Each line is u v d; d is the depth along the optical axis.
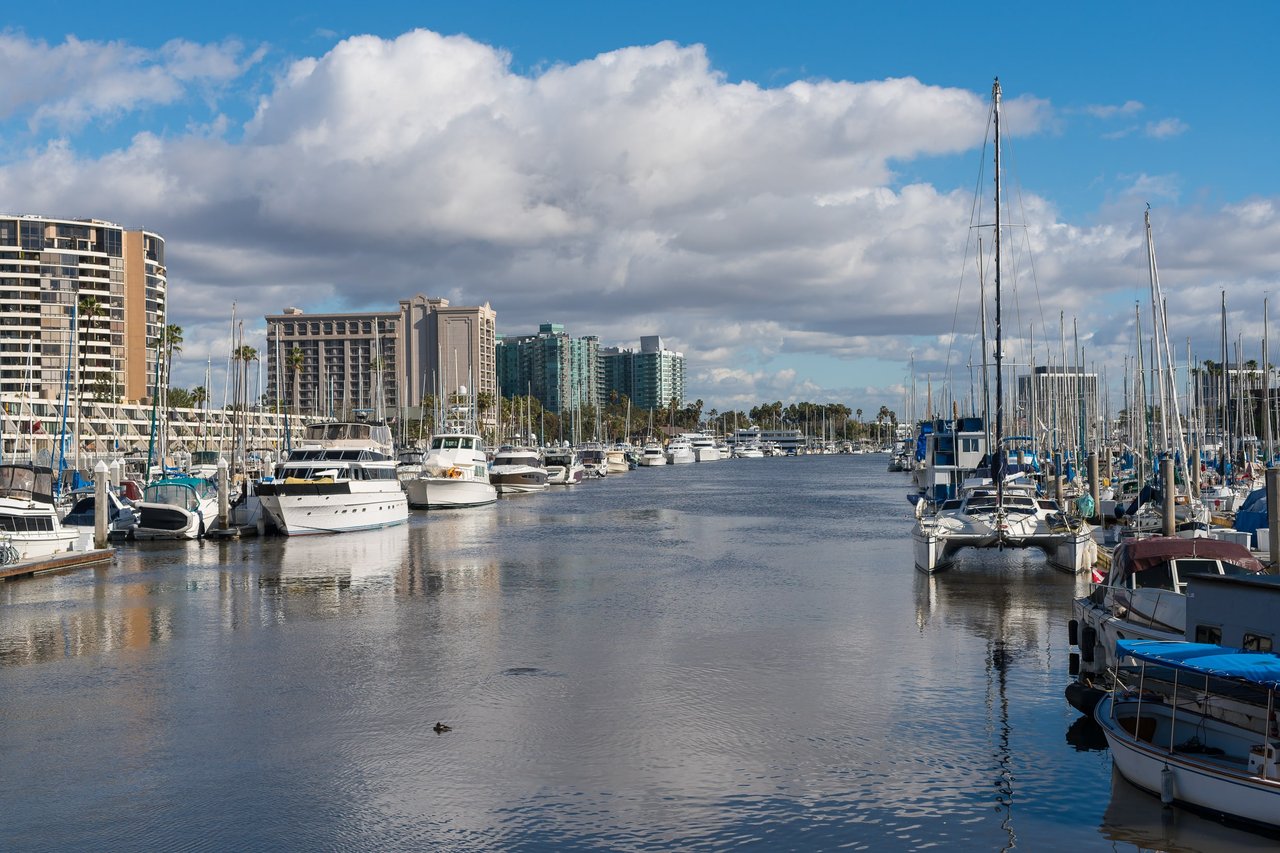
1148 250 49.84
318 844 15.72
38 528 46.25
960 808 16.75
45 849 15.62
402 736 20.62
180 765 19.09
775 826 16.19
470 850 15.47
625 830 16.11
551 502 95.19
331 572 44.50
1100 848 15.27
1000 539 40.50
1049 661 26.17
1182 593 22.56
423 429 181.25
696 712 22.03
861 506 88.25
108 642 29.70
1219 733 17.12
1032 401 93.44
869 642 28.64
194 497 59.28
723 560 48.06
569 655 27.45
